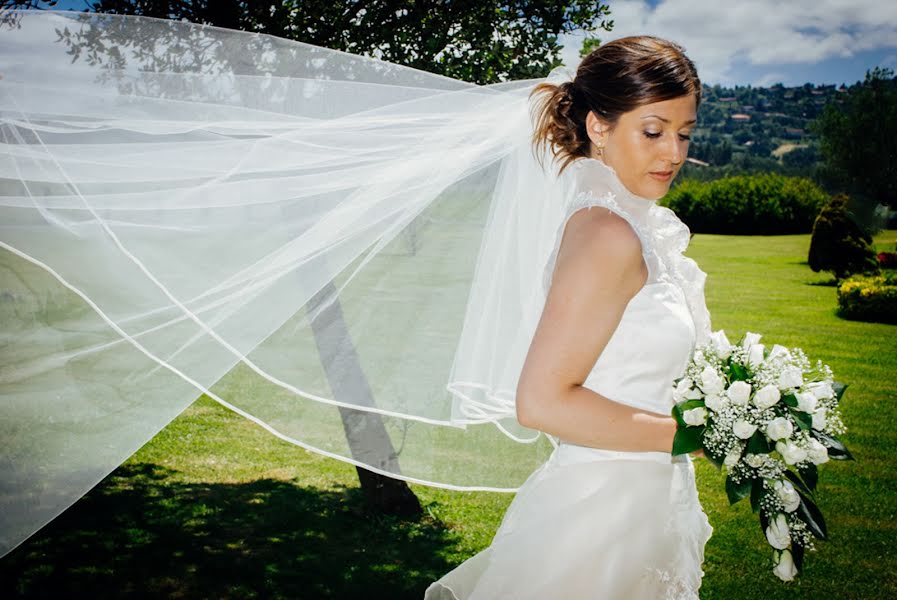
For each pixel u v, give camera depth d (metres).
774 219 34.69
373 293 2.15
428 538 4.27
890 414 6.98
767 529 1.66
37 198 1.99
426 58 3.47
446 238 2.20
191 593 3.61
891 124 21.91
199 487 4.95
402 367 2.11
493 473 2.22
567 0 3.53
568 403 1.45
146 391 1.99
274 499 4.77
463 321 2.15
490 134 2.15
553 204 2.03
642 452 1.67
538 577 1.61
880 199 22.30
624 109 1.61
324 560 3.98
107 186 2.01
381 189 2.14
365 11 3.61
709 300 14.52
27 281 1.97
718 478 5.45
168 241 2.03
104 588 3.62
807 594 3.78
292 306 2.05
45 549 4.02
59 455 1.96
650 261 1.53
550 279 1.62
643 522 1.62
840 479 5.42
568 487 1.68
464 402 2.12
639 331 1.63
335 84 2.18
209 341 2.00
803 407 1.60
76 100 2.03
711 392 1.54
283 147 2.09
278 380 2.06
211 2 3.28
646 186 1.65
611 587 1.58
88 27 2.06
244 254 2.04
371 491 4.53
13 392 1.96
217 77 2.12
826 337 10.92
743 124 140.12
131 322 1.99
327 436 2.12
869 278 14.70
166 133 2.04
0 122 2.00
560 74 2.04
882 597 3.75
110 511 4.53
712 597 3.74
